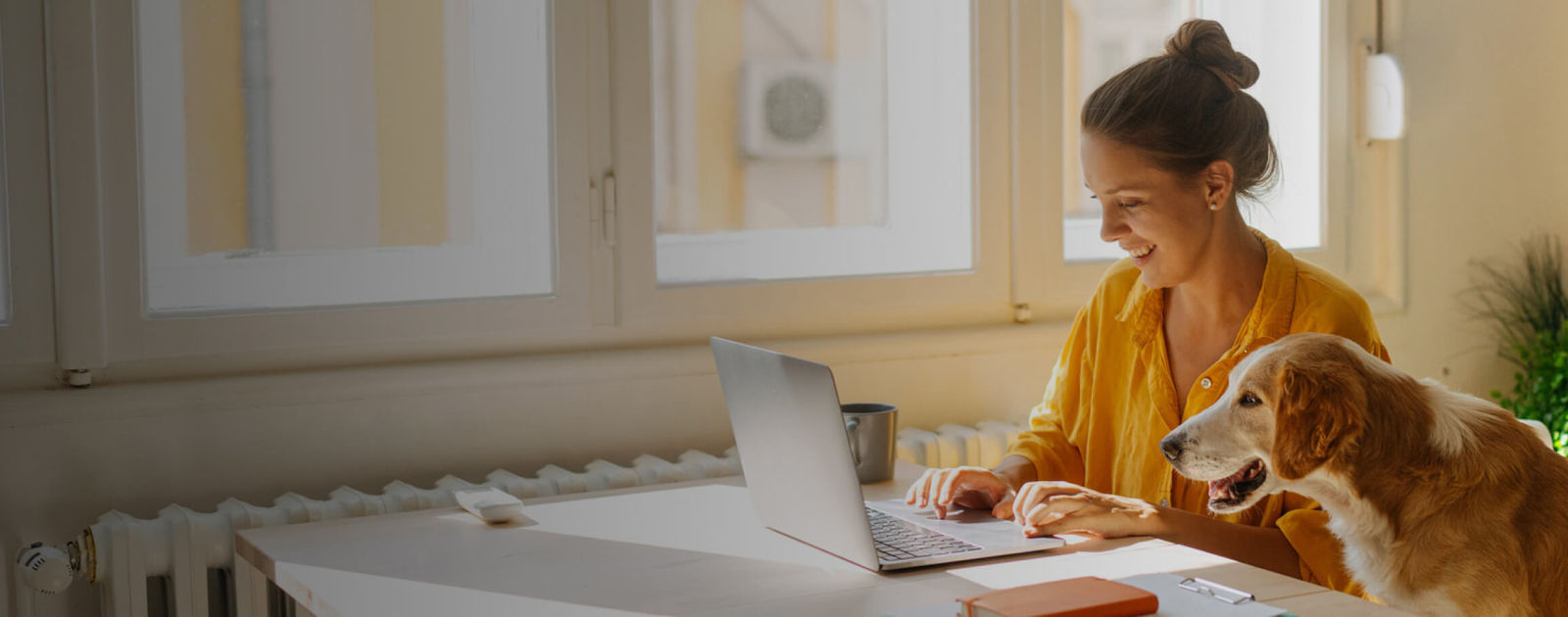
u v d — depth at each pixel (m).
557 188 2.06
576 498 1.60
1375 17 2.71
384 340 1.95
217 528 1.68
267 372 1.91
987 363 2.38
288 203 1.93
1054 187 2.45
